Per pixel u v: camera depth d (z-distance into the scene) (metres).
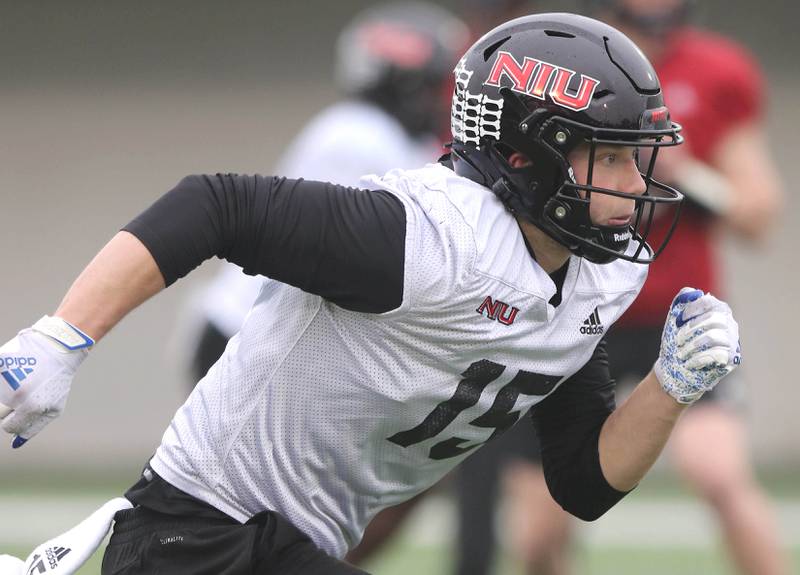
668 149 18.41
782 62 39.06
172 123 40.78
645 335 19.03
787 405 37.75
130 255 9.23
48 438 38.50
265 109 40.78
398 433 10.04
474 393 9.94
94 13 40.94
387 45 18.56
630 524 28.05
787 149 38.75
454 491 19.41
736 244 37.88
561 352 10.15
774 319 37.84
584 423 11.08
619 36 9.88
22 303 40.56
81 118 40.84
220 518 10.05
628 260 9.92
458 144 10.19
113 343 38.78
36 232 40.72
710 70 19.33
